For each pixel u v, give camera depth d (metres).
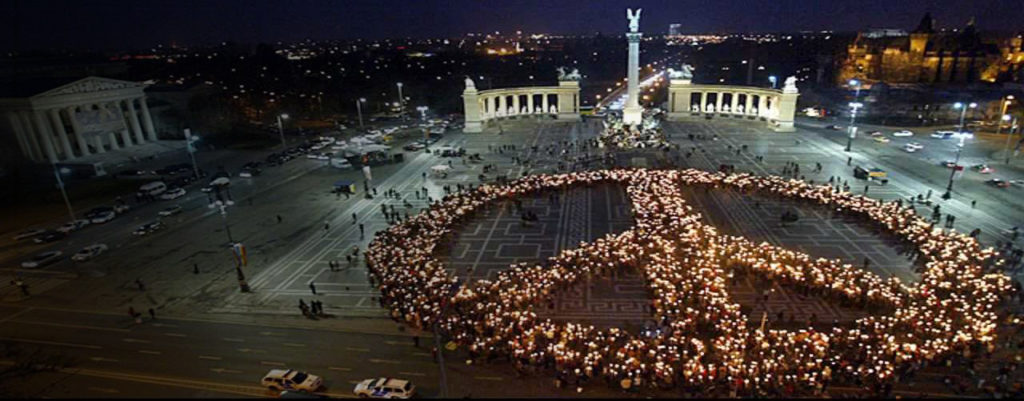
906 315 42.53
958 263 51.09
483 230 68.00
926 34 182.50
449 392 36.94
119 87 116.06
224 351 43.06
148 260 62.66
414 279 51.16
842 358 38.62
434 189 87.25
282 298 52.09
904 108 143.62
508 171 96.94
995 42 198.75
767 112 135.88
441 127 145.88
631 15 118.31
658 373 37.03
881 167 90.69
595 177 86.25
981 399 34.38
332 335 44.97
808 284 49.28
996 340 40.28
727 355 38.84
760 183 80.06
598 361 38.69
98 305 51.88
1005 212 67.56
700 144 113.31
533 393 36.62
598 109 170.25
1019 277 49.75
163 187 92.31
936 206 66.12
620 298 49.19
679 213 66.00
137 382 39.16
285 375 37.66
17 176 96.81
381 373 39.44
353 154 108.12
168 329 46.84
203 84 149.88
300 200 84.56
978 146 103.81
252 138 135.88
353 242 65.81
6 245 68.81
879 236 60.91
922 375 36.84
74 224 73.38
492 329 43.59
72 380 39.66
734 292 49.09
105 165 107.38
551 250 61.12
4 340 45.72
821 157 98.81
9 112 101.06
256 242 67.19
